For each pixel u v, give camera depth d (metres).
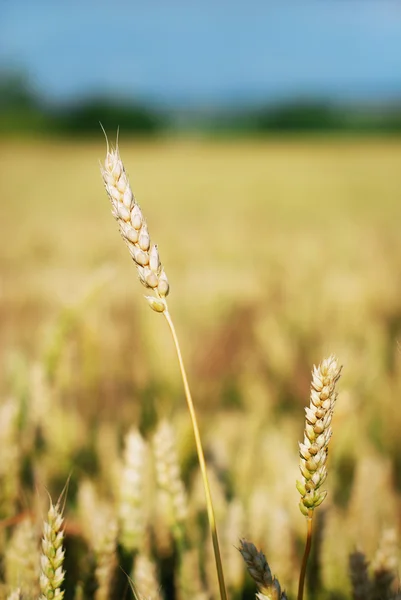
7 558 0.77
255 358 2.08
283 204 10.92
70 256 4.77
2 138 35.00
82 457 1.16
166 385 1.74
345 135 38.41
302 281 3.43
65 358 1.46
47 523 0.64
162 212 9.34
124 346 2.01
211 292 2.93
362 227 7.28
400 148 28.28
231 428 1.32
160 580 0.81
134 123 37.31
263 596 0.61
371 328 2.07
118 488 0.91
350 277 3.11
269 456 1.08
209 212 9.38
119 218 0.60
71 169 19.83
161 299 0.60
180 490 0.80
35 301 2.92
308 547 0.62
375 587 0.73
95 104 36.97
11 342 2.10
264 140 36.50
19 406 1.05
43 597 0.64
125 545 0.79
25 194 13.06
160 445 0.80
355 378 1.45
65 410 1.27
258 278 3.54
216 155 25.81
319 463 0.60
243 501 0.96
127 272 3.81
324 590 0.83
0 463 0.90
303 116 38.84
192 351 2.02
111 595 0.77
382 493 0.93
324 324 2.54
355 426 1.20
